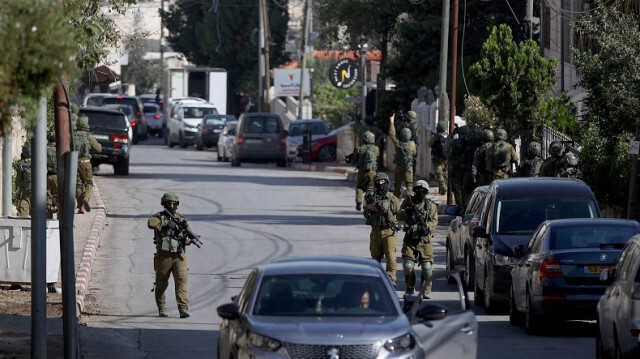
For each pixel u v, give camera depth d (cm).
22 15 2198
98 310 4766
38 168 3353
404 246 4903
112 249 6444
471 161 7438
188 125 17475
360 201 7900
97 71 6488
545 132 7825
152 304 4928
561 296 3997
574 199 4828
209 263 5959
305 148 13662
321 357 2689
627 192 6312
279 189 9988
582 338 4106
